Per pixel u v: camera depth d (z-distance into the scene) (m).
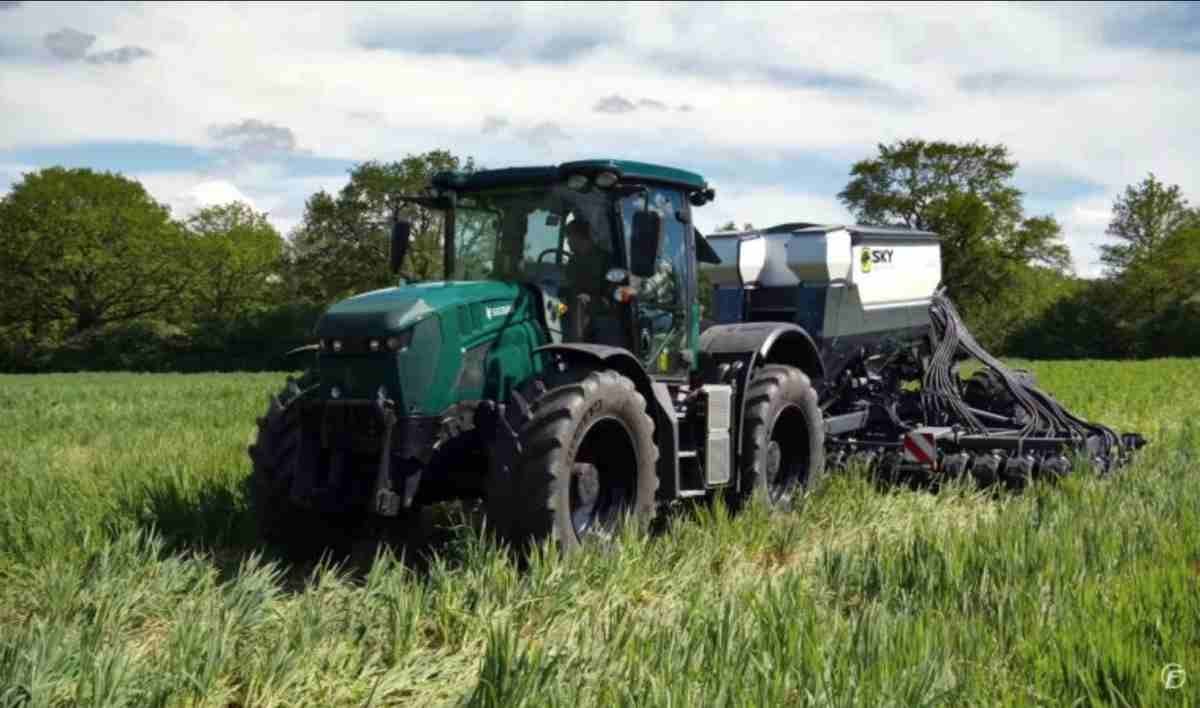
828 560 6.34
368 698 4.50
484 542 6.21
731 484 8.32
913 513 8.53
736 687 4.23
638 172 7.58
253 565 6.06
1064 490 8.81
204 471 9.15
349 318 6.80
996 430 10.85
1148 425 14.41
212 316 70.94
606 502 7.14
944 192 72.88
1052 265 71.12
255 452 7.27
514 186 7.78
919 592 5.79
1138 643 4.69
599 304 7.62
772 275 10.69
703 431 7.88
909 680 4.29
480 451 7.07
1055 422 10.79
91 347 66.00
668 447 7.47
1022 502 8.47
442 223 8.37
